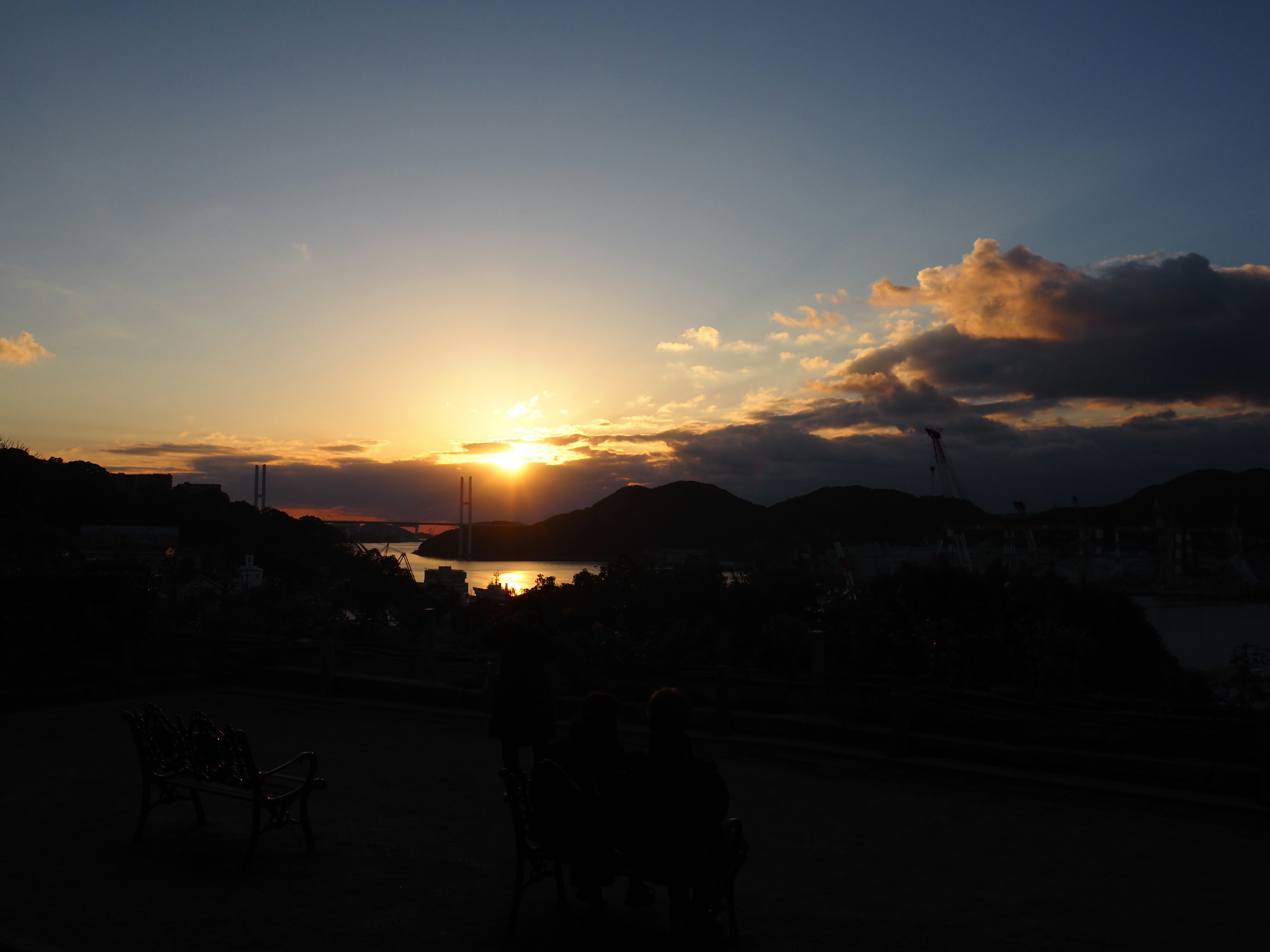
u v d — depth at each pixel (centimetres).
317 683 1368
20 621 1395
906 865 620
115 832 645
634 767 464
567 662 1342
